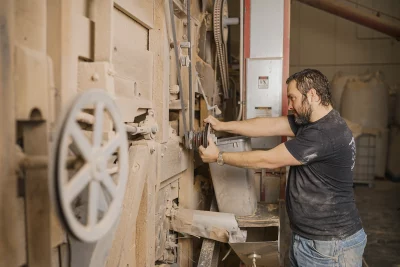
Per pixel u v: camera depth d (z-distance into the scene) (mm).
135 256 1471
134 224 1353
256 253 1931
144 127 1462
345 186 1700
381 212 4902
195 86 2361
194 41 2398
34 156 852
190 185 2246
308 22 6625
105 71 1091
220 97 3484
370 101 6195
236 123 2092
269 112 2641
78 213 1011
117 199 914
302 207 1722
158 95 1712
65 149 695
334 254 1674
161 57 1707
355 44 6535
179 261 2119
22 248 866
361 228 1758
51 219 879
